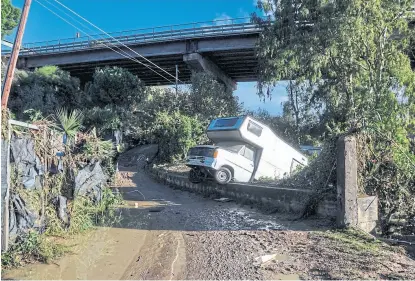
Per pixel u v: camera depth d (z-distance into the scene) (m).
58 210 7.92
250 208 12.23
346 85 21.14
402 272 5.77
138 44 43.69
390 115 12.67
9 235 6.40
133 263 6.82
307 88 29.94
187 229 9.45
